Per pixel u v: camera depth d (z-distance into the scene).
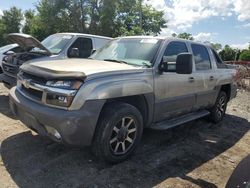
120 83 4.04
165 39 5.07
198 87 5.69
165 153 4.75
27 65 4.45
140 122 4.34
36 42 6.81
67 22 39.03
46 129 3.85
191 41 5.80
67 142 3.69
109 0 37.56
